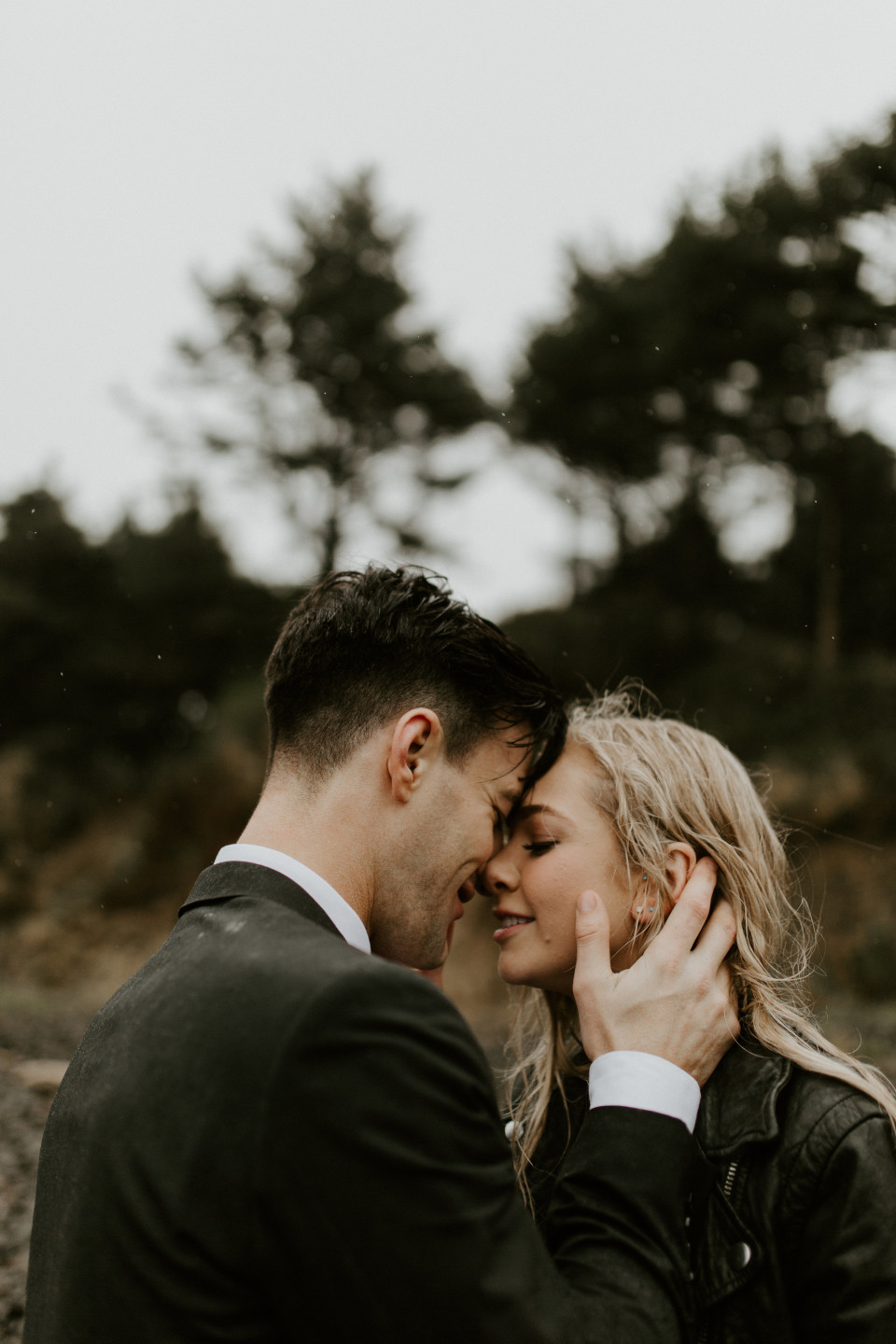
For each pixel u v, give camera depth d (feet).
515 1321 3.32
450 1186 3.39
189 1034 3.69
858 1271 3.77
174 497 78.89
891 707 56.90
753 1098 4.24
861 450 73.77
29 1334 3.75
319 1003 3.50
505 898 5.23
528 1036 6.30
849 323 66.39
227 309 76.95
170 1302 3.37
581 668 67.46
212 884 4.41
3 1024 29.60
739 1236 3.97
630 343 77.71
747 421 74.43
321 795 4.55
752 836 5.02
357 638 4.68
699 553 79.51
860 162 64.59
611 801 5.10
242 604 76.84
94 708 73.67
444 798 4.71
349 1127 3.34
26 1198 13.07
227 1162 3.41
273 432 77.77
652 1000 4.41
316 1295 3.32
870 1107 4.09
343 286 77.05
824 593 72.90
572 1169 4.09
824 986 38.60
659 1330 3.60
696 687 64.18
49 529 78.48
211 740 62.44
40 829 62.03
